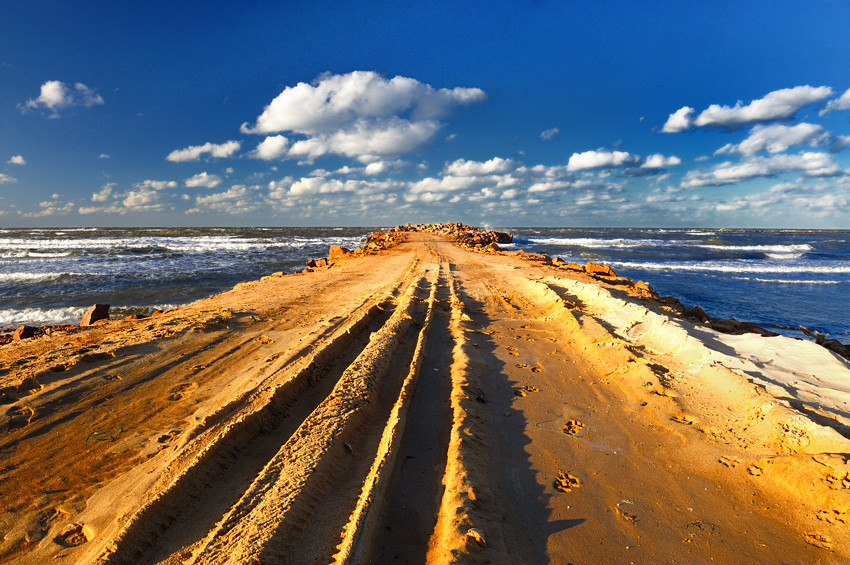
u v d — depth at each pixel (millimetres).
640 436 4734
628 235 109625
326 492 3758
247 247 51062
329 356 7312
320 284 15922
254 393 5711
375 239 56719
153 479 3975
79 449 4570
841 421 4027
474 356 7242
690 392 5461
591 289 11508
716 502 3623
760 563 2977
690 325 7590
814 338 13578
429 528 3361
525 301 12570
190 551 3197
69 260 33562
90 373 6410
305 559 3002
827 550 2990
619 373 6371
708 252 52812
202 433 4723
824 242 78375
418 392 5922
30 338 8664
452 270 20312
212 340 8320
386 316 10578
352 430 4762
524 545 3188
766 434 4258
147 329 8875
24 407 5328
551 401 5691
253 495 3664
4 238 67875
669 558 3057
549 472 4129
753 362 5754
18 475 4125
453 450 4309
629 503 3662
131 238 70062
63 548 3256
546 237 94688
